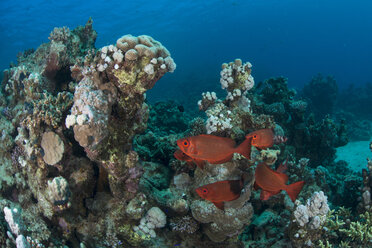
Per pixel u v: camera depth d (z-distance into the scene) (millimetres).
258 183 3400
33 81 4852
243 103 5598
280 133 6266
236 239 4797
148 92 38562
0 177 4777
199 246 4777
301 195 6414
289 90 11453
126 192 4324
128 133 4070
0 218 4250
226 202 4211
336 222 4652
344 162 11500
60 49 5570
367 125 18922
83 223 4398
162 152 6074
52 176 4234
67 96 4469
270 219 5461
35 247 3654
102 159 3797
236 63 5500
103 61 3604
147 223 4449
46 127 4082
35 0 39438
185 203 4465
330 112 20688
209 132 4902
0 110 5734
